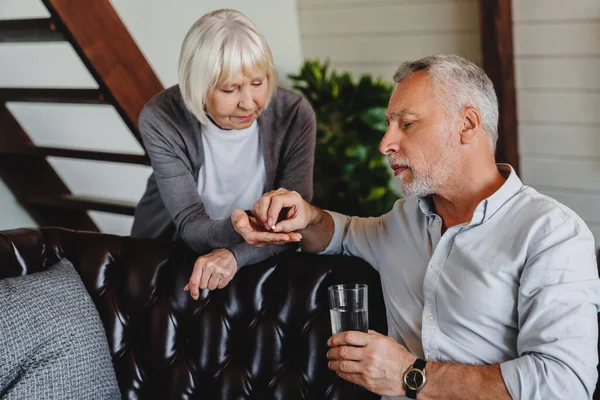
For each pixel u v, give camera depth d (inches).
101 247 91.5
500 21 154.7
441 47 174.4
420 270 77.4
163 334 87.7
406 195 75.4
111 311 89.7
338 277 84.0
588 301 67.4
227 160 92.0
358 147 166.1
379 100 168.6
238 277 87.0
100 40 114.0
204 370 86.7
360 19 183.5
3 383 78.7
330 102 171.5
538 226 69.5
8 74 142.3
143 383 88.8
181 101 90.4
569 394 65.1
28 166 144.9
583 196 161.0
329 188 169.3
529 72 160.4
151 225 101.8
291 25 189.9
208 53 82.2
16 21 116.5
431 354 73.7
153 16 158.9
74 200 140.4
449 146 72.6
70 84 153.9
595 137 156.3
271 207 79.4
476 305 71.4
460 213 75.5
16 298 82.0
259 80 84.9
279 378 84.7
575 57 154.3
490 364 71.7
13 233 91.0
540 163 164.6
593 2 149.4
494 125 73.7
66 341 82.7
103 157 128.3
